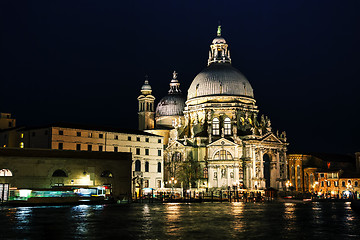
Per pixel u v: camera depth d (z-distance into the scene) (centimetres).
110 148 12456
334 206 9000
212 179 14412
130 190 10650
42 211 6444
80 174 9938
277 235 3688
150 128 17038
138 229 4094
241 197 12294
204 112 15500
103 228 4150
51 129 11338
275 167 15312
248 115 15800
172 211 6725
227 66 16400
